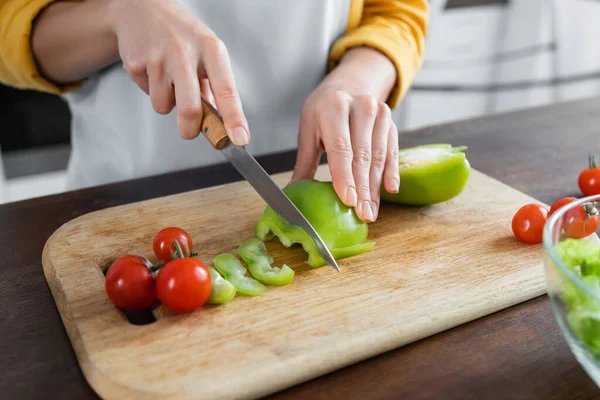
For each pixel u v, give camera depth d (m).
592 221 0.80
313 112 1.11
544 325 0.83
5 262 0.99
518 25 2.77
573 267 0.74
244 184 1.24
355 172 1.02
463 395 0.71
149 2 1.05
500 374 0.74
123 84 1.41
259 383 0.71
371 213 0.99
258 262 0.94
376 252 0.99
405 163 1.11
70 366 0.75
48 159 2.12
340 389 0.72
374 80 1.27
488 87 2.88
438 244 1.01
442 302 0.85
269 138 1.58
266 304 0.85
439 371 0.75
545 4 2.74
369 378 0.74
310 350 0.75
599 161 1.22
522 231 0.99
